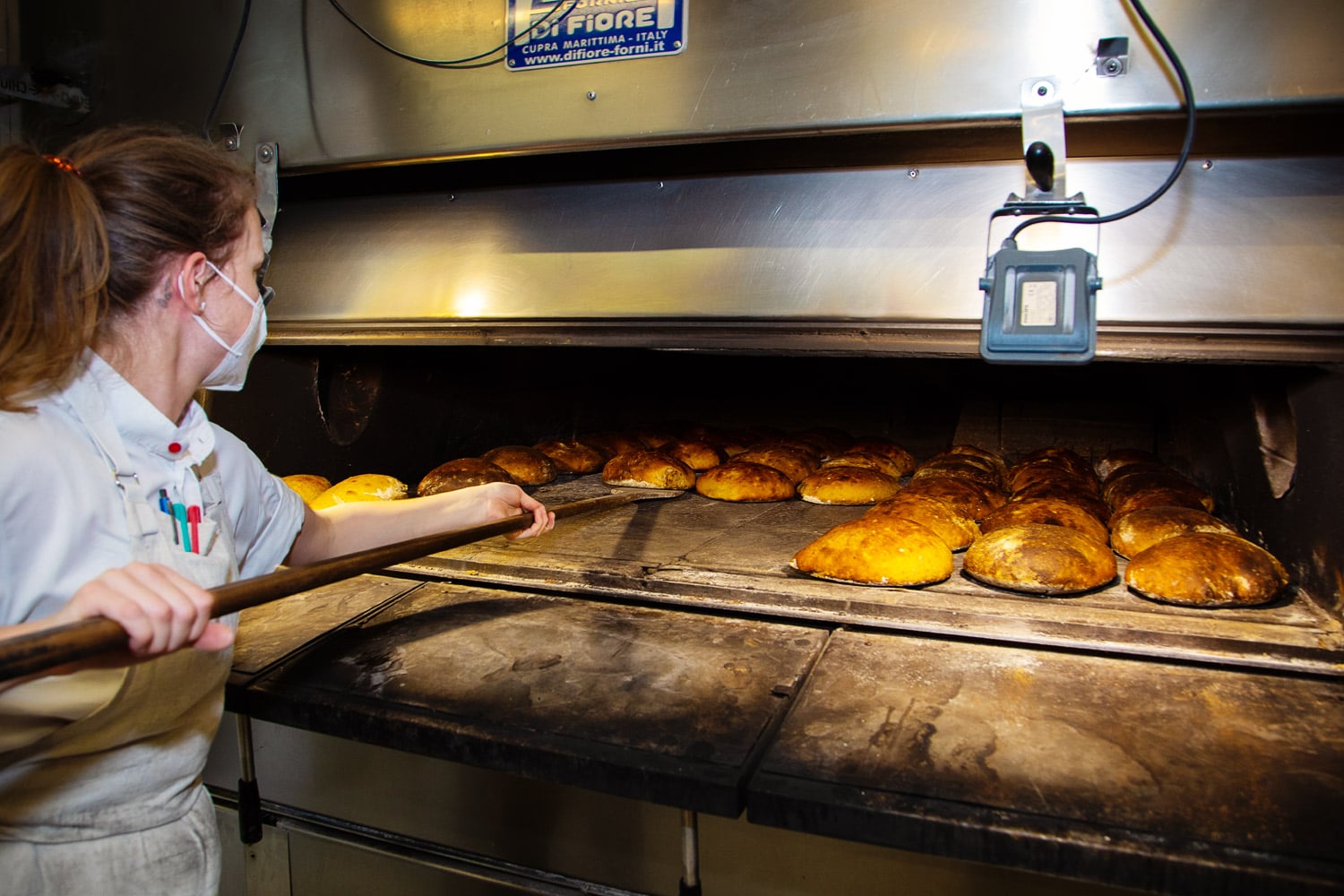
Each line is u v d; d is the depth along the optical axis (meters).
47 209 0.92
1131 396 2.87
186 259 1.06
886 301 1.62
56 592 1.01
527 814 1.53
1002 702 1.28
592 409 3.47
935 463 2.67
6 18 2.08
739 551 2.01
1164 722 1.22
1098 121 1.41
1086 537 1.82
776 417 3.37
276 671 1.41
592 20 1.67
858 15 1.51
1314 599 1.60
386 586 1.83
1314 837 0.96
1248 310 1.43
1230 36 1.34
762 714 1.25
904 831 1.01
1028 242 1.53
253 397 2.24
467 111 1.77
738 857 1.40
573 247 1.87
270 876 1.73
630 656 1.46
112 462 1.05
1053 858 0.96
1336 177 1.41
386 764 1.61
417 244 2.01
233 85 1.95
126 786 1.13
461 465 2.51
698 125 1.62
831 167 1.70
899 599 1.65
